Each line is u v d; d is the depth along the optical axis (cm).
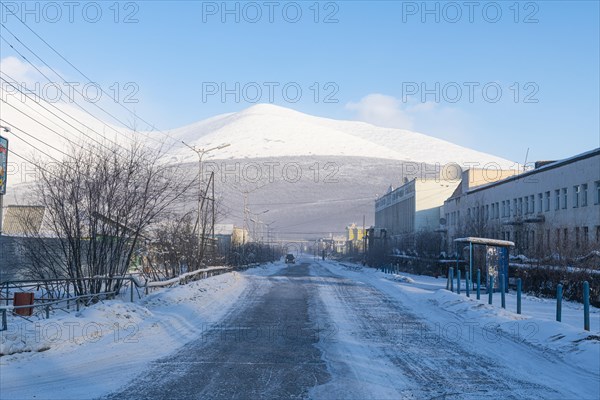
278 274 5181
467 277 2448
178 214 2589
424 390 864
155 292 2206
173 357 1119
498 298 2470
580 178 3859
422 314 1884
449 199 7031
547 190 4353
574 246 2812
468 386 891
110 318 1435
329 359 1102
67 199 1845
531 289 2767
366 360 1092
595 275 2319
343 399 813
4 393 835
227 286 3006
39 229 2025
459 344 1284
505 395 838
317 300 2381
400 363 1066
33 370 976
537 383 914
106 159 1914
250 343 1288
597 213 3622
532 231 4494
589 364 1042
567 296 2459
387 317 1794
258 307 2088
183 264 3291
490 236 4734
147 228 2347
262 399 812
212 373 977
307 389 869
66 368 1003
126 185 1928
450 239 6169
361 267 7600
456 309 1950
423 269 5494
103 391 852
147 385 890
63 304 1934
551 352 1177
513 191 5009
